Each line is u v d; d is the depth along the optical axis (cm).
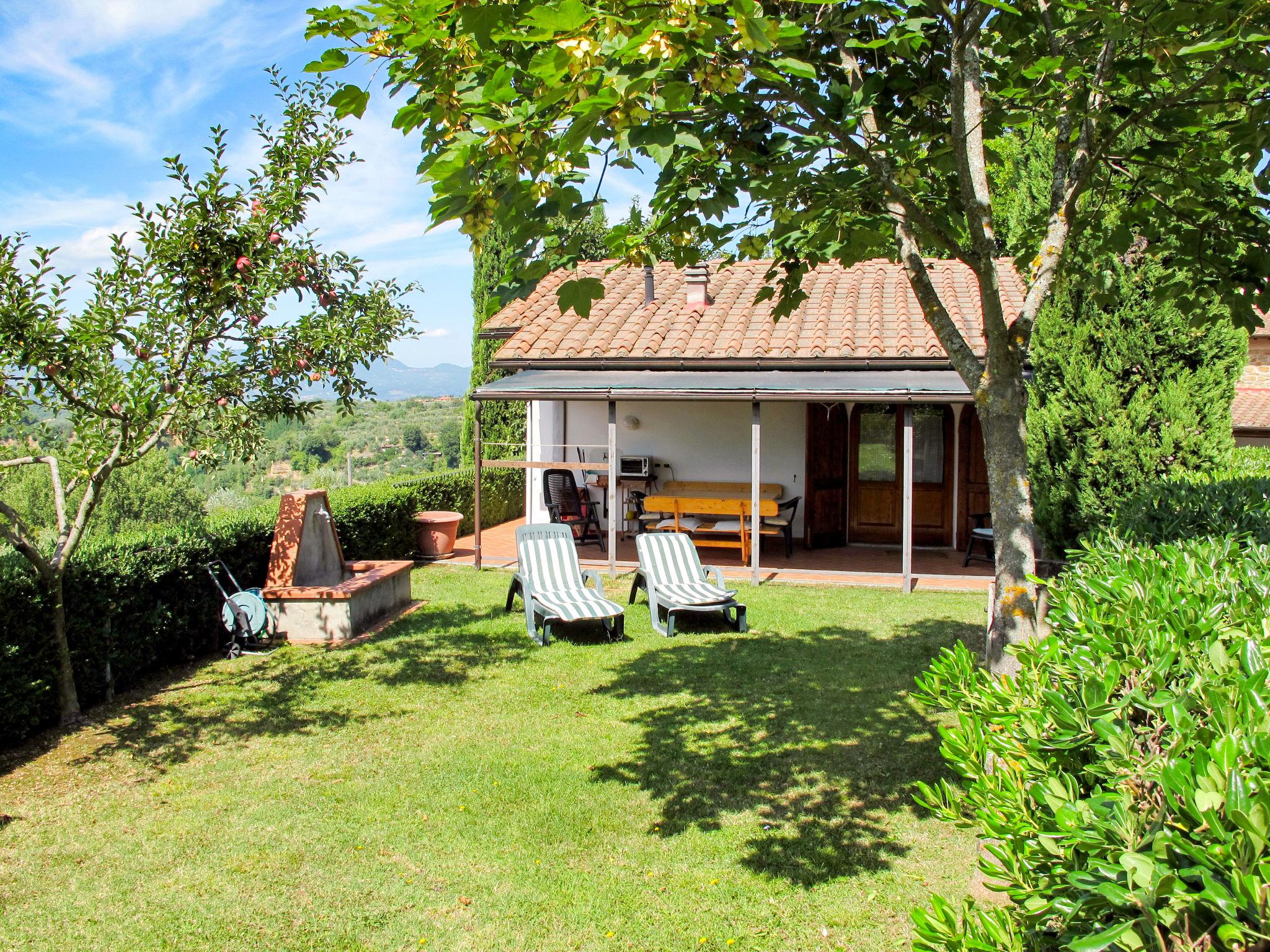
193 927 467
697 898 492
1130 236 731
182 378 799
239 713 802
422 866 529
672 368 1590
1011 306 1622
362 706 820
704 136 531
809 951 442
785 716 782
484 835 568
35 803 614
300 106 827
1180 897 160
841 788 632
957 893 491
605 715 791
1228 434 962
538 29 314
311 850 548
